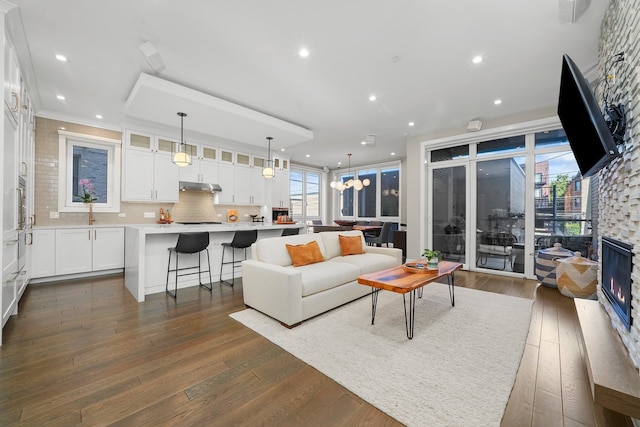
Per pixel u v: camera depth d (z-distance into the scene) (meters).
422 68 3.17
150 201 5.29
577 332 2.53
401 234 6.75
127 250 3.93
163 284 3.74
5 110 2.32
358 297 3.46
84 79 3.45
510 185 4.74
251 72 3.27
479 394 1.68
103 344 2.28
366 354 2.14
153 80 3.31
